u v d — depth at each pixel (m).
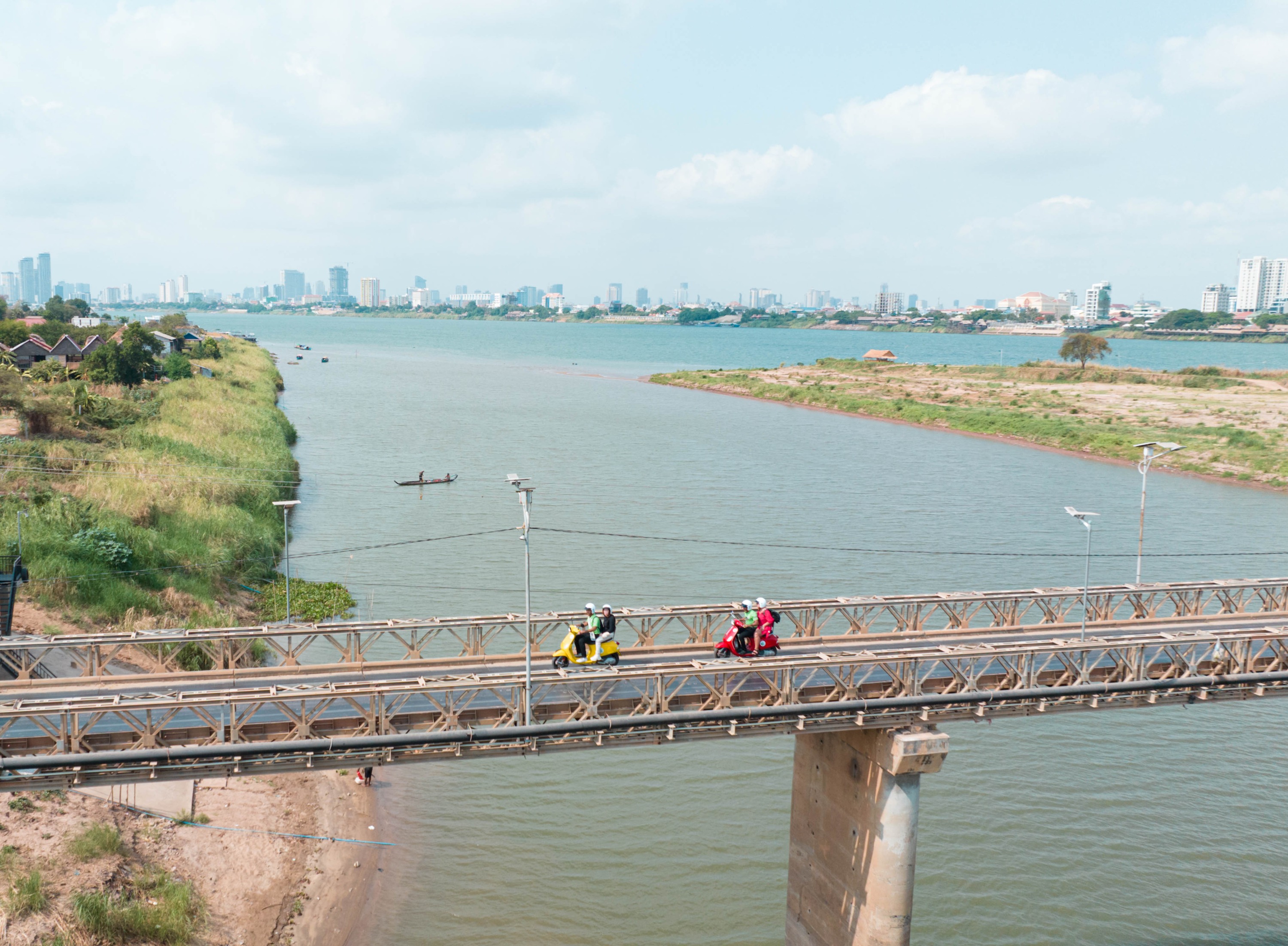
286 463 90.00
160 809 32.62
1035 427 128.88
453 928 29.34
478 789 37.75
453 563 64.75
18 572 41.62
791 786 38.47
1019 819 35.50
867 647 34.66
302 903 29.84
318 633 31.52
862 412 154.38
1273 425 127.19
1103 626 37.81
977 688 29.75
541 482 92.62
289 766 24.80
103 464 68.44
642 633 34.09
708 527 75.69
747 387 183.75
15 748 23.88
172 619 47.69
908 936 27.92
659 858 33.50
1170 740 42.09
